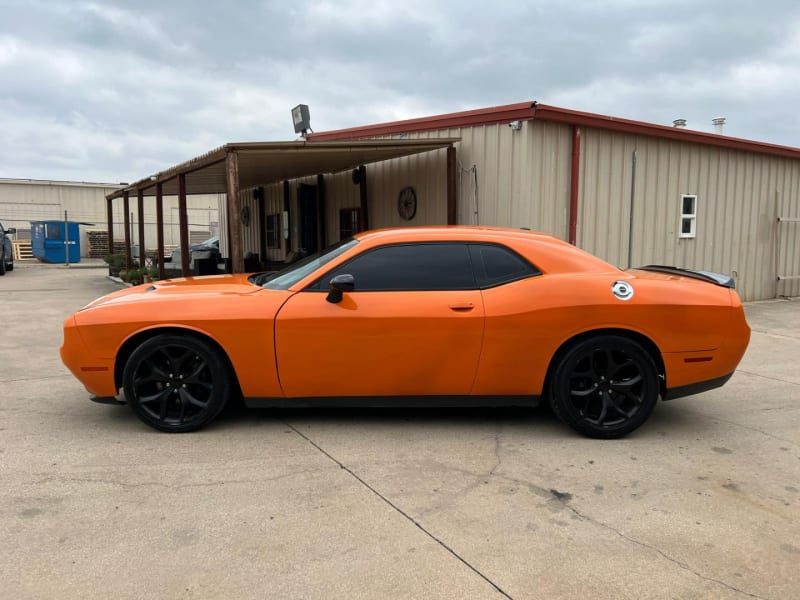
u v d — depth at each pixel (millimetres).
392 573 2625
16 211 31656
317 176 13023
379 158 10289
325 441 4156
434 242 4367
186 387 4277
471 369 4199
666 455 4008
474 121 8945
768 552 2828
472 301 4176
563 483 3549
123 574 2592
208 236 34938
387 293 4215
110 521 3031
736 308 4293
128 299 4336
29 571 2602
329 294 4160
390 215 11008
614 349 4199
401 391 4250
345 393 4250
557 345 4180
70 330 4199
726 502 3338
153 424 4254
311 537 2904
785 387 5789
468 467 3752
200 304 4184
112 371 4211
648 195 9922
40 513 3104
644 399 4230
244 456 3877
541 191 8453
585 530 3008
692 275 4676
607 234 9398
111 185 33781
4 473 3590
